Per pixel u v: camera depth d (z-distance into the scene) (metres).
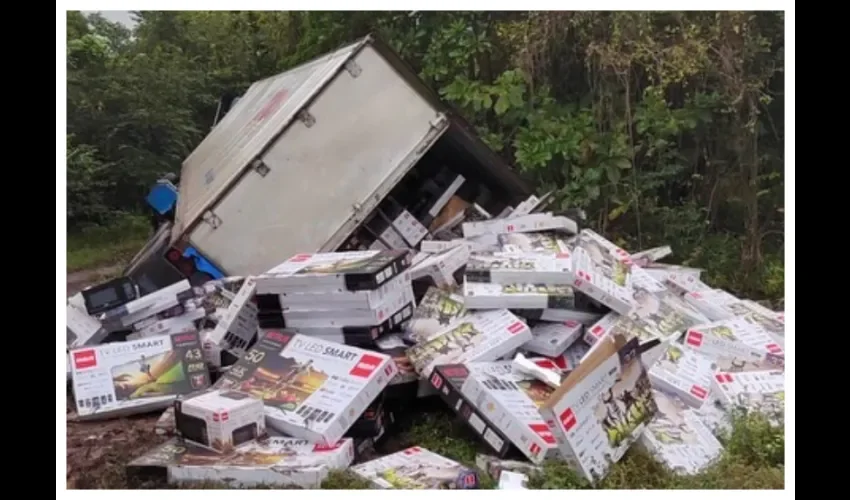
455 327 4.43
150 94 11.89
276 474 3.39
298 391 3.93
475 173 6.54
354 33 10.41
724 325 5.01
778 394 4.19
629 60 8.77
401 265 4.52
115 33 12.59
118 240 11.17
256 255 5.31
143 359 4.55
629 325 4.61
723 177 8.90
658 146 8.73
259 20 12.76
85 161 11.15
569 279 4.61
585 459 3.37
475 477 3.47
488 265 4.72
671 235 8.77
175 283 5.38
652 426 3.90
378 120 5.43
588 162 8.84
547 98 9.12
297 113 5.35
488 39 9.57
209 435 3.63
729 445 3.82
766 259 8.72
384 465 3.61
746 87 8.74
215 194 5.41
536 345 4.49
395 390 4.22
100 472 3.70
